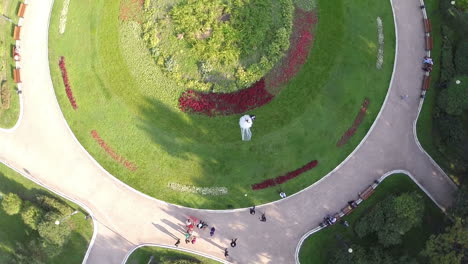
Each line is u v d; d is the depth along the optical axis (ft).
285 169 176.86
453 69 177.58
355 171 176.55
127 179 182.60
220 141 178.81
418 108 178.09
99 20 190.60
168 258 177.88
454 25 180.24
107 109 186.29
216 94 178.91
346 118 177.99
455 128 167.22
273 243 176.45
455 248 151.53
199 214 179.22
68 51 192.24
